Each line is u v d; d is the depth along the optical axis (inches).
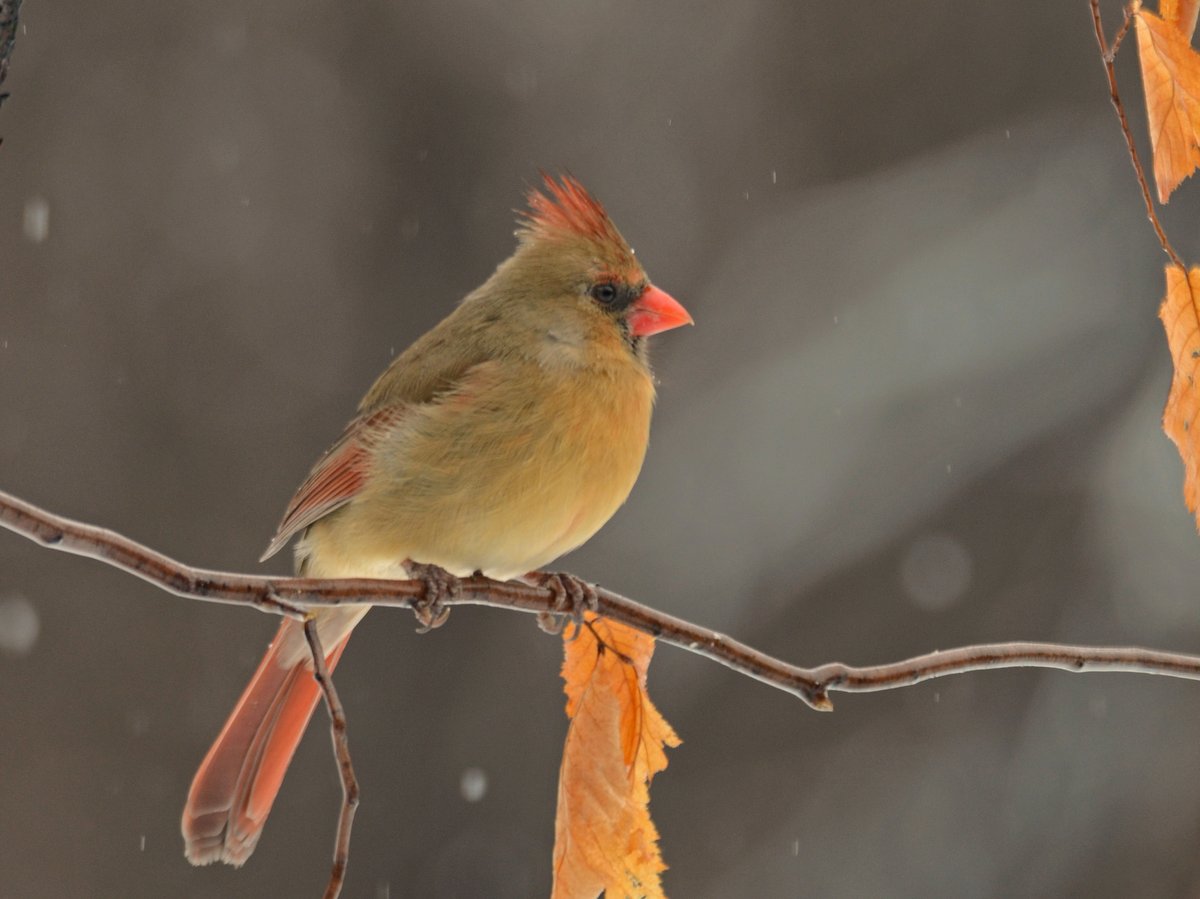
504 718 471.8
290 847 457.7
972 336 514.9
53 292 501.7
